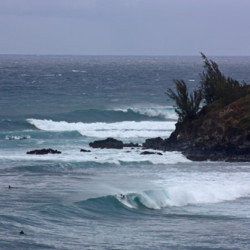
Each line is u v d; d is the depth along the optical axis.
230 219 59.69
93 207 61.91
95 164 90.69
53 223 55.03
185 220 59.19
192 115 111.25
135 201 65.25
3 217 54.41
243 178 80.62
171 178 79.56
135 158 96.81
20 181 76.12
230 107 109.00
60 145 113.44
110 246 48.38
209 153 101.75
